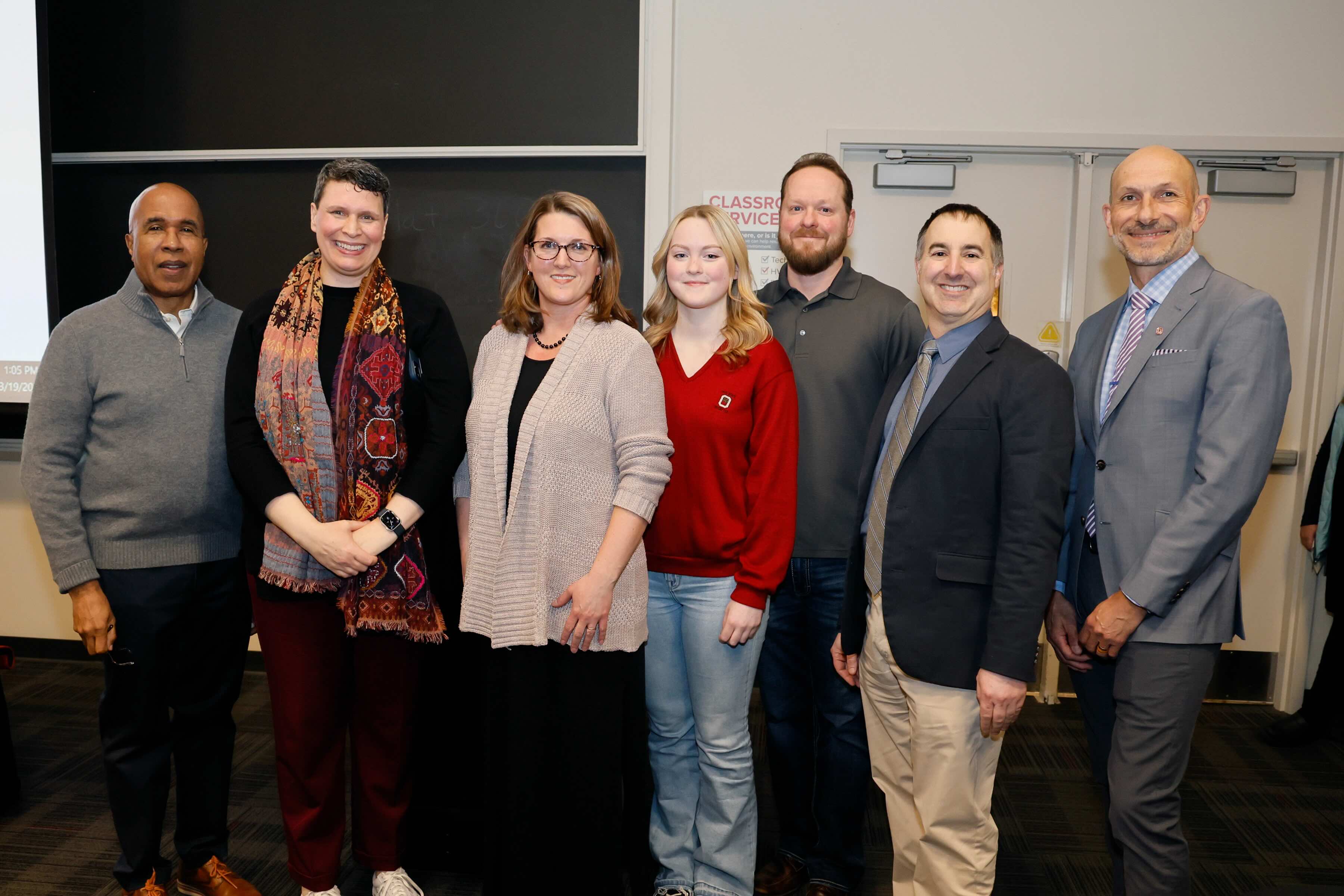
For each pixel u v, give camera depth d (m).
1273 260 3.36
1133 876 1.57
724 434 1.69
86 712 3.09
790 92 3.29
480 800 2.03
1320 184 3.31
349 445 1.70
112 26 3.18
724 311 1.76
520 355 1.69
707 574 1.71
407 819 1.96
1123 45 3.22
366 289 1.75
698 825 1.84
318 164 3.16
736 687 1.74
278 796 2.49
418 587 1.75
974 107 3.28
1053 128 3.27
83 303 3.29
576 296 1.64
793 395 1.72
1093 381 1.72
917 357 1.71
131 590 1.79
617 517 1.59
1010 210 3.41
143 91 3.19
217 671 1.93
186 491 1.81
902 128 3.29
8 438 3.18
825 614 1.93
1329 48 3.17
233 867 2.12
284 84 3.13
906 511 1.55
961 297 1.53
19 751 2.77
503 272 1.74
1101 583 1.67
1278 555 3.41
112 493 1.78
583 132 3.08
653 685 1.80
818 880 1.98
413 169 3.16
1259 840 2.35
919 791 1.56
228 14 3.13
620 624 1.62
